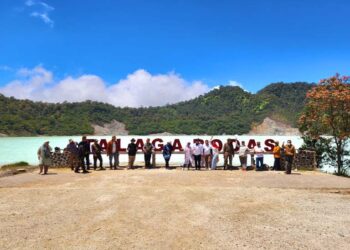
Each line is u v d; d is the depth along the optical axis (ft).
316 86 77.00
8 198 41.98
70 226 30.99
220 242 27.20
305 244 26.94
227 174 60.44
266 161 102.42
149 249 25.80
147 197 41.86
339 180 54.49
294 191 46.11
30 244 26.78
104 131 539.70
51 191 45.83
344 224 31.83
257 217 33.76
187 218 33.24
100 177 57.21
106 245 26.53
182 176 57.82
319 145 77.71
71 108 567.59
